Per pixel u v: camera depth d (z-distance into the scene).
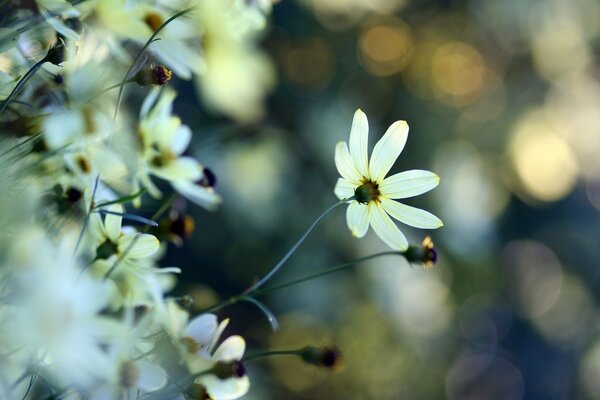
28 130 0.45
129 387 0.42
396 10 1.26
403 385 1.25
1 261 0.41
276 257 1.10
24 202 0.44
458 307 1.30
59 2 0.45
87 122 0.46
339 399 1.22
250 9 0.52
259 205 1.02
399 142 0.47
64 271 0.40
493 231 1.30
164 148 0.49
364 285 1.12
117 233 0.45
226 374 0.45
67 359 0.40
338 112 1.16
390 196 0.47
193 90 0.96
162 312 0.45
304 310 1.13
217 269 1.09
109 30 0.47
